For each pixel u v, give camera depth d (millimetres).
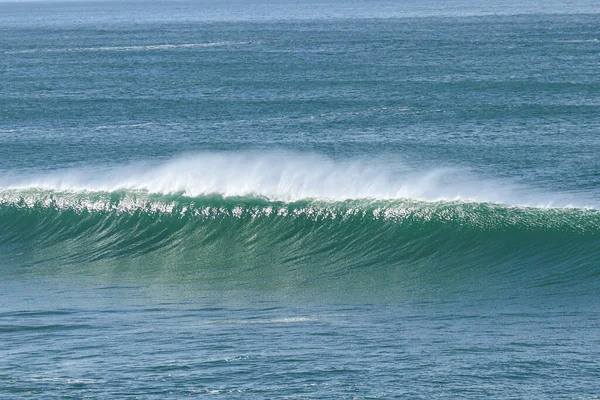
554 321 50406
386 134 142875
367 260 69062
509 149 125750
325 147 132000
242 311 54500
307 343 46375
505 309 53938
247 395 38781
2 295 60062
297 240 72875
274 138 141750
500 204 71188
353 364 42594
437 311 53719
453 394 38594
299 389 39406
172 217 76938
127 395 39031
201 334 48531
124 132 150500
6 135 149000
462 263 66500
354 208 73812
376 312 53781
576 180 104500
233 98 193000
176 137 144500
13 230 78312
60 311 54594
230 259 71375
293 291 60594
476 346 45281
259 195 78125
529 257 65688
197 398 38531
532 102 173125
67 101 193625
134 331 49406
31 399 38812
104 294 60031
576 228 67250
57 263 70938
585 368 41406
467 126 148625
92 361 43719
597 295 56906
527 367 41750
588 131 139125
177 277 65812
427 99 183250
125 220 77875
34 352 45531
